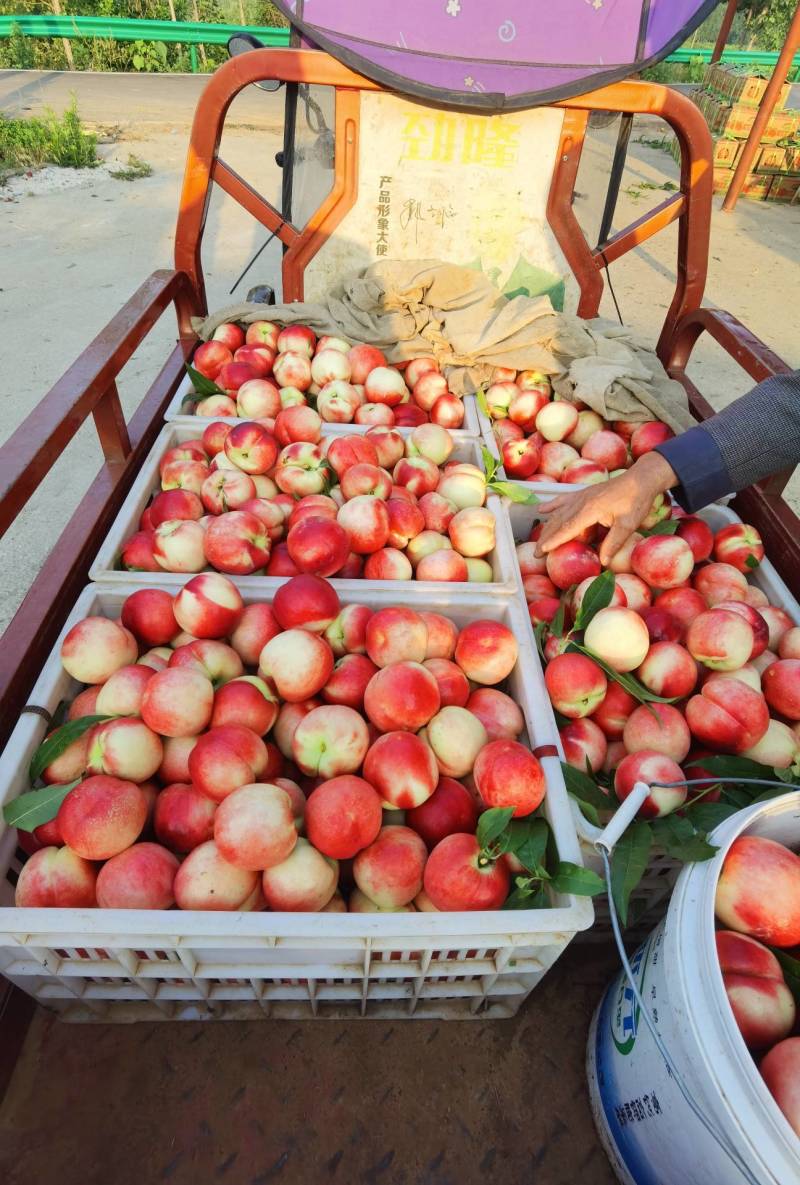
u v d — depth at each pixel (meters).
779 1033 1.18
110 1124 1.57
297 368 2.55
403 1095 1.64
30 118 9.57
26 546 3.35
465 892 1.29
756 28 17.17
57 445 1.61
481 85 2.37
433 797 1.46
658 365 2.81
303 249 2.89
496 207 2.80
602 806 1.52
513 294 3.03
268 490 2.15
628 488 1.89
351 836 1.29
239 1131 1.58
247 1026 1.71
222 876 1.29
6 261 6.07
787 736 1.66
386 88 2.48
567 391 2.65
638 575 2.03
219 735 1.36
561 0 2.33
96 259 6.17
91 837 1.27
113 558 1.88
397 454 2.29
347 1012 1.68
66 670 1.62
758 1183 0.93
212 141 2.55
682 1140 1.16
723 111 9.06
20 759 1.44
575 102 2.51
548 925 1.23
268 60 2.40
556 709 1.71
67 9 14.00
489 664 1.68
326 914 1.21
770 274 6.88
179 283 2.63
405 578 1.94
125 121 10.05
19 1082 1.61
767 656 1.92
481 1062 1.70
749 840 1.28
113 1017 1.63
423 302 2.84
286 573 1.89
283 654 1.52
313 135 2.76
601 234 3.16
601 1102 1.54
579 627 1.76
